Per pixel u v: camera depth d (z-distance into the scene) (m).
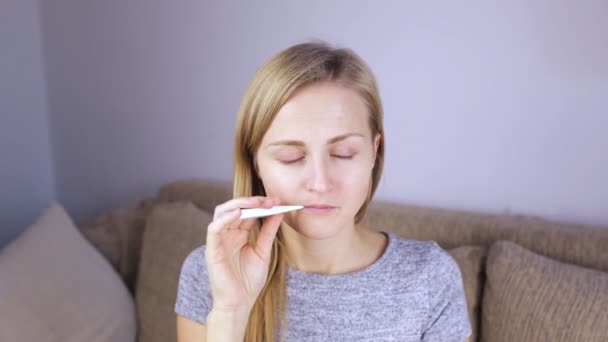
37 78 1.85
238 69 1.48
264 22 1.41
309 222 0.64
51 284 1.14
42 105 1.88
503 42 1.12
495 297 0.92
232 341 0.65
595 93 1.05
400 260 0.77
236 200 0.62
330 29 1.32
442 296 0.76
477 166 1.20
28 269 1.13
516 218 1.11
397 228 1.14
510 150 1.15
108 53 1.71
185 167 1.65
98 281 1.22
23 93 1.79
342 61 0.64
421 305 0.74
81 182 1.90
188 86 1.58
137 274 1.38
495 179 1.18
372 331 0.73
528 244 1.02
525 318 0.87
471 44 1.15
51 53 1.84
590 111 1.06
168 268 1.23
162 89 1.63
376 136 0.72
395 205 1.23
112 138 1.78
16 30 1.74
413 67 1.23
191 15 1.52
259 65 1.44
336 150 0.63
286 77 0.61
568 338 0.81
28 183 1.84
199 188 1.48
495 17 1.12
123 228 1.43
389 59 1.25
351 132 0.62
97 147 1.82
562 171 1.11
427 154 1.25
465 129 1.19
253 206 0.62
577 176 1.10
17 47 1.75
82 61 1.78
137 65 1.66
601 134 1.06
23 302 1.07
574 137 1.08
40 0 1.82
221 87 1.52
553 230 1.02
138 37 1.64
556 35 1.06
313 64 0.62
